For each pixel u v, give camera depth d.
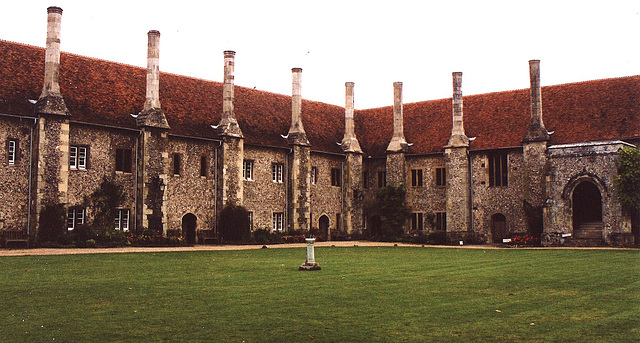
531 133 33.53
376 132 42.16
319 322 9.37
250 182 34.38
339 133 41.22
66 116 26.38
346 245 32.28
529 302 11.16
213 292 12.44
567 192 30.70
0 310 10.39
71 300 11.40
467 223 35.75
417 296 11.91
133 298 11.64
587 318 9.59
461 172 36.12
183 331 8.76
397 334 8.55
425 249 28.62
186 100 33.44
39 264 18.03
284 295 12.02
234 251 25.52
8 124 25.28
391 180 39.06
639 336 8.32
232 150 33.03
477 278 14.99
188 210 31.31
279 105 39.06
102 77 30.44
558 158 31.12
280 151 36.22
